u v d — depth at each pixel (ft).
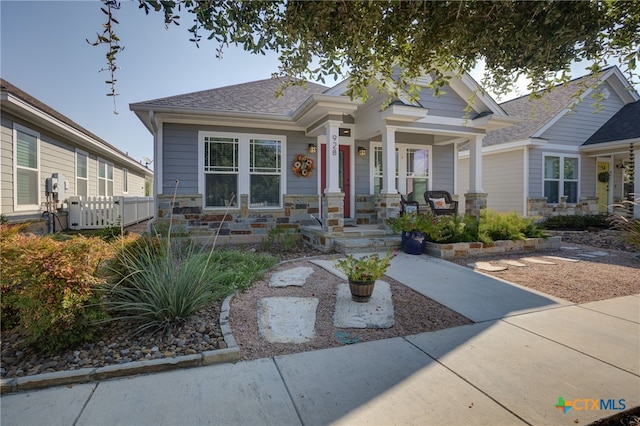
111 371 8.03
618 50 8.24
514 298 13.75
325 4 7.30
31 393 7.42
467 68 9.91
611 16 7.39
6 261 9.33
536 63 8.45
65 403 7.07
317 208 29.09
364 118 28.63
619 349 9.48
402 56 9.39
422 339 10.14
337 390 7.59
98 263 10.21
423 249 22.17
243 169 27.27
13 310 10.15
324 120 24.17
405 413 6.80
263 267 18.01
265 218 27.66
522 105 46.73
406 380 7.97
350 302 12.92
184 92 29.04
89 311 9.20
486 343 9.87
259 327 10.78
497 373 8.26
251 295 13.67
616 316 11.93
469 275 17.02
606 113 42.55
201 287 11.53
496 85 10.28
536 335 10.41
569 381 7.92
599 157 43.14
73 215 33.55
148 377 8.07
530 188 39.34
